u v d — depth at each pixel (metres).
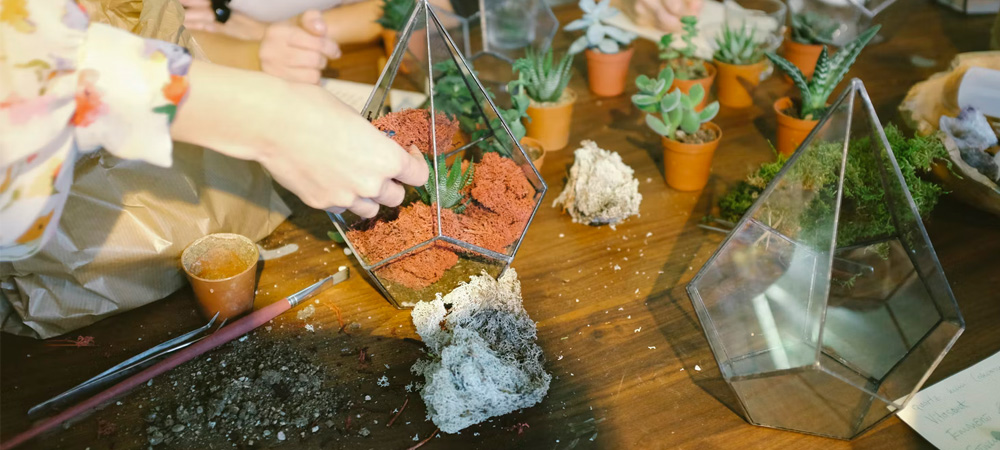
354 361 0.51
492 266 0.55
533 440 0.46
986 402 0.47
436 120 0.53
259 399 0.48
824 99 0.68
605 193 0.64
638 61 0.90
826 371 0.41
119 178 0.51
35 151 0.36
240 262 0.55
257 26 0.82
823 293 0.43
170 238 0.55
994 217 0.64
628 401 0.49
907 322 0.47
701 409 0.48
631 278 0.59
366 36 0.90
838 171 0.43
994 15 0.96
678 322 0.55
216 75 0.39
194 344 0.51
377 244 0.51
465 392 0.46
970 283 0.57
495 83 0.80
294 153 0.43
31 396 0.48
